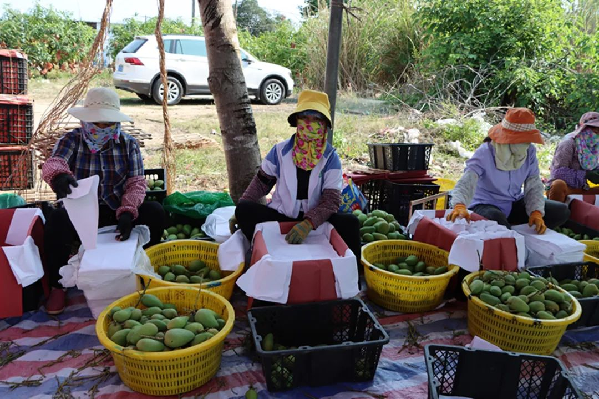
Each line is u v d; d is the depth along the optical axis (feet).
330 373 8.75
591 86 35.04
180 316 8.97
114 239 10.96
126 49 41.70
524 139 12.75
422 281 10.87
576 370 9.64
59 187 9.96
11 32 57.52
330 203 11.19
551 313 9.77
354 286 9.78
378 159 17.80
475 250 11.19
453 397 8.63
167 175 16.15
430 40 42.42
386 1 45.65
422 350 10.07
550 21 36.96
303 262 9.53
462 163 27.12
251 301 9.93
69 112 10.88
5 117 17.98
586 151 16.10
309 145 11.05
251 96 45.96
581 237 14.56
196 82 42.88
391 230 13.56
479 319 10.21
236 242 11.33
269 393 8.55
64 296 10.85
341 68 44.50
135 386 8.30
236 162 14.32
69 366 9.04
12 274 9.93
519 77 34.09
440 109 33.58
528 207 13.42
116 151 11.43
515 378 8.38
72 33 61.67
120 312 8.64
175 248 12.10
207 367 8.50
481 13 37.70
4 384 8.50
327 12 45.34
